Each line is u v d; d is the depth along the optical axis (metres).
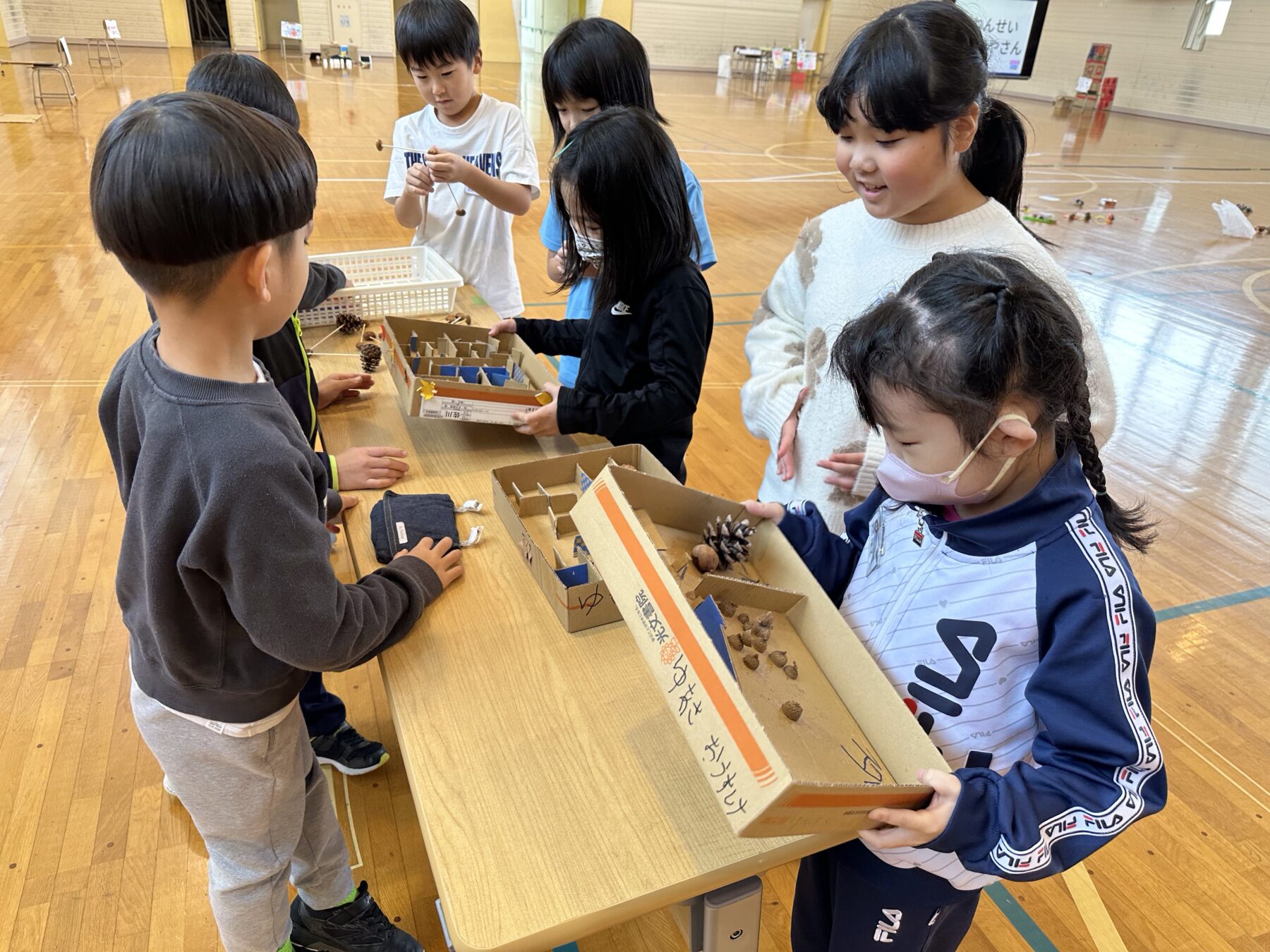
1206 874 1.59
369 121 8.68
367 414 1.47
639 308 1.33
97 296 3.88
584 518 0.88
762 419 1.36
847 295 1.21
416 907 1.45
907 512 0.89
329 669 0.84
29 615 2.01
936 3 0.98
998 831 0.65
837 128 1.08
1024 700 0.78
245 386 0.75
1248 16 11.91
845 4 16.38
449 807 0.75
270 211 0.71
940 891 0.88
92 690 1.83
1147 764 0.67
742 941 0.82
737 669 0.87
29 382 3.06
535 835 0.73
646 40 15.52
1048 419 0.71
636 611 0.78
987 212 1.11
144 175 0.65
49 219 4.93
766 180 7.50
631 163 1.20
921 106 0.95
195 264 0.69
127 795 1.60
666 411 1.29
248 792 0.94
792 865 1.58
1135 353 4.18
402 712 0.85
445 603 1.01
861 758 0.79
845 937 0.97
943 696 0.80
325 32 13.64
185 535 0.74
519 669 0.92
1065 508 0.73
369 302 1.84
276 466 0.73
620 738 0.84
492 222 2.38
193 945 1.36
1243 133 12.23
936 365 0.68
